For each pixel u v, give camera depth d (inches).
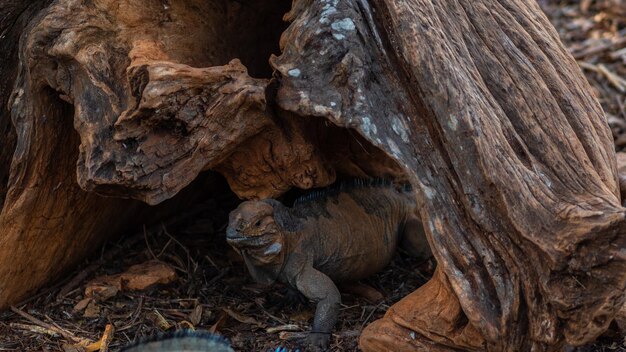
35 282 201.8
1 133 205.6
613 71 350.3
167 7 191.6
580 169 166.9
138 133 168.1
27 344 185.9
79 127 172.6
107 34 178.9
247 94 168.4
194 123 169.0
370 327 167.5
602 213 147.2
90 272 211.9
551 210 154.3
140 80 168.1
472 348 157.6
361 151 213.8
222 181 249.9
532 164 162.1
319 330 183.8
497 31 182.7
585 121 179.3
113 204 210.5
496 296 154.9
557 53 191.5
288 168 184.1
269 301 203.9
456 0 180.5
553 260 147.6
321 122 193.3
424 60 160.2
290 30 168.2
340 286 208.1
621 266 143.0
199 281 210.5
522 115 169.5
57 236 200.5
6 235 191.0
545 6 415.8
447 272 156.3
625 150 292.8
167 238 231.1
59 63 176.4
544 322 150.5
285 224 190.2
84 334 189.9
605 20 395.9
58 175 192.2
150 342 129.6
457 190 159.5
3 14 197.8
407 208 216.5
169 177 169.5
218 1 205.5
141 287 204.5
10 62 203.0
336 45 163.3
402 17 162.9
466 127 157.8
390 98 163.6
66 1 177.5
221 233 235.5
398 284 212.2
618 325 179.9
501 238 155.6
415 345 161.8
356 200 207.9
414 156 161.2
